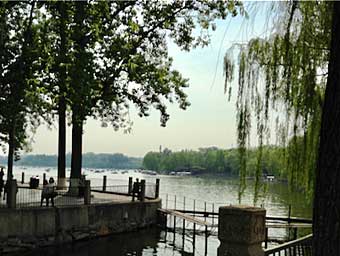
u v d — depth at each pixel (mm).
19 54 29125
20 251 24984
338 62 4645
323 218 4562
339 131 4559
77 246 28188
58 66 28203
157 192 38156
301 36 8438
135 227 33406
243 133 9445
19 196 30125
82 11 30656
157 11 34750
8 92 28531
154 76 35156
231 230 6039
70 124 35219
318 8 8227
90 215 29859
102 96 33844
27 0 28797
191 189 82438
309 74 8555
